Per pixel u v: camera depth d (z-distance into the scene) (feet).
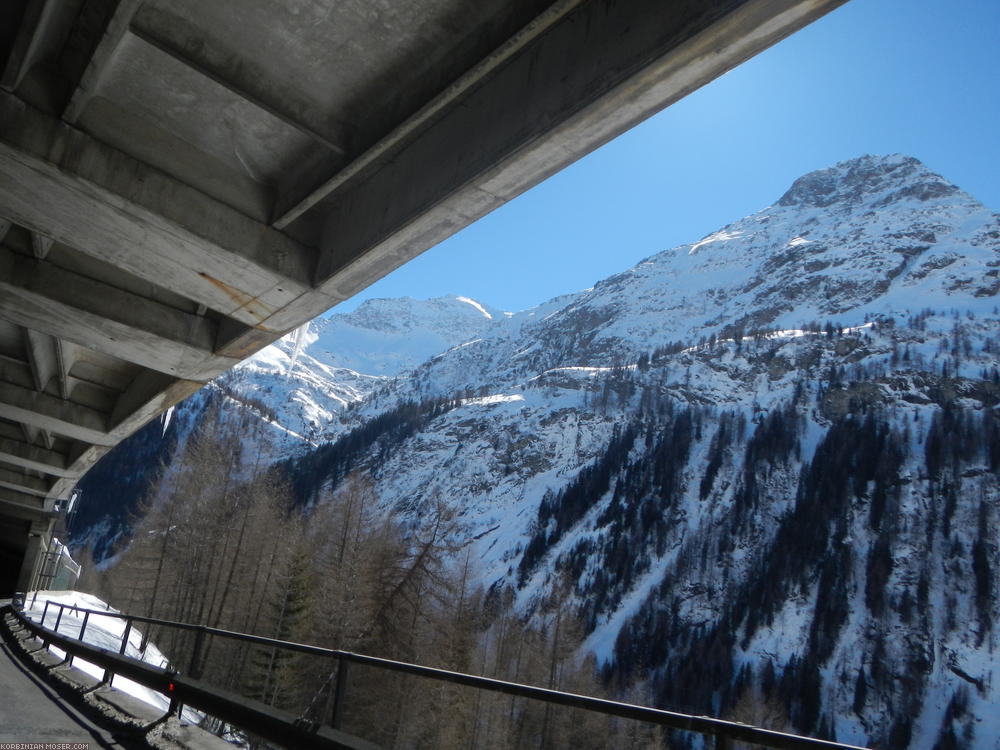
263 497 195.72
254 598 169.68
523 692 14.08
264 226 32.04
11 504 150.41
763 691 470.39
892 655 499.10
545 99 20.80
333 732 19.01
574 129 20.27
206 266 32.55
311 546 169.68
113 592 252.62
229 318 43.24
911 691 475.72
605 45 19.06
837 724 452.35
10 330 57.93
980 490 647.15
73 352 58.95
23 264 40.81
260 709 22.49
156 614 190.39
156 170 29.71
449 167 24.72
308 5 22.67
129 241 31.96
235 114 28.58
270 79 25.96
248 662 125.18
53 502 140.46
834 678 490.90
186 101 28.40
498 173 22.85
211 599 164.66
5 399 67.36
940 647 502.79
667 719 11.54
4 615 91.71
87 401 70.90
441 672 16.26
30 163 27.40
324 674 73.56
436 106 23.57
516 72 22.43
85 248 33.94
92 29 25.36
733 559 645.10
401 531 212.64
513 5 21.30
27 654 51.44
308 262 32.94
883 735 442.91
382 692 69.77
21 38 24.95
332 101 26.68
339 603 128.57
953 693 467.11
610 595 618.03
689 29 16.53
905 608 537.24
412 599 124.06
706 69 17.47
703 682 486.79
